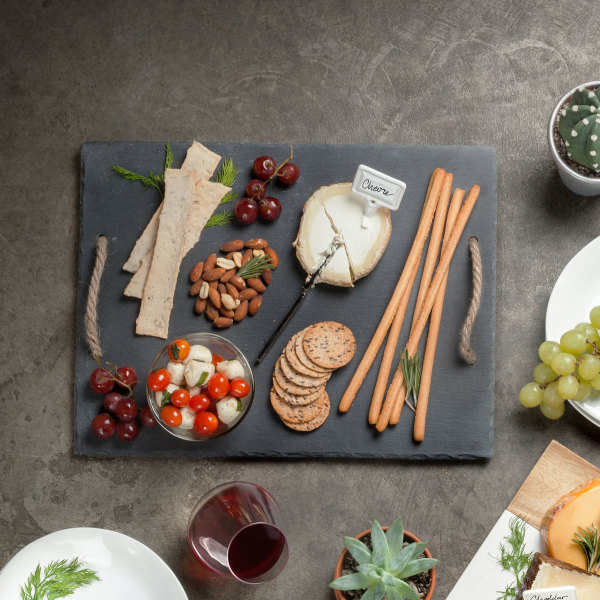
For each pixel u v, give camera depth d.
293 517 1.32
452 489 1.32
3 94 1.37
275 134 1.35
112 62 1.37
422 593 1.24
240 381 1.25
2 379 1.35
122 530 1.33
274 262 1.31
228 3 1.36
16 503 1.34
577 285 1.29
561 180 1.34
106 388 1.29
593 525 1.25
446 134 1.35
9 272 1.35
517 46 1.35
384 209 1.30
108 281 1.33
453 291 1.32
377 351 1.31
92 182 1.34
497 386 1.33
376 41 1.36
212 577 1.32
